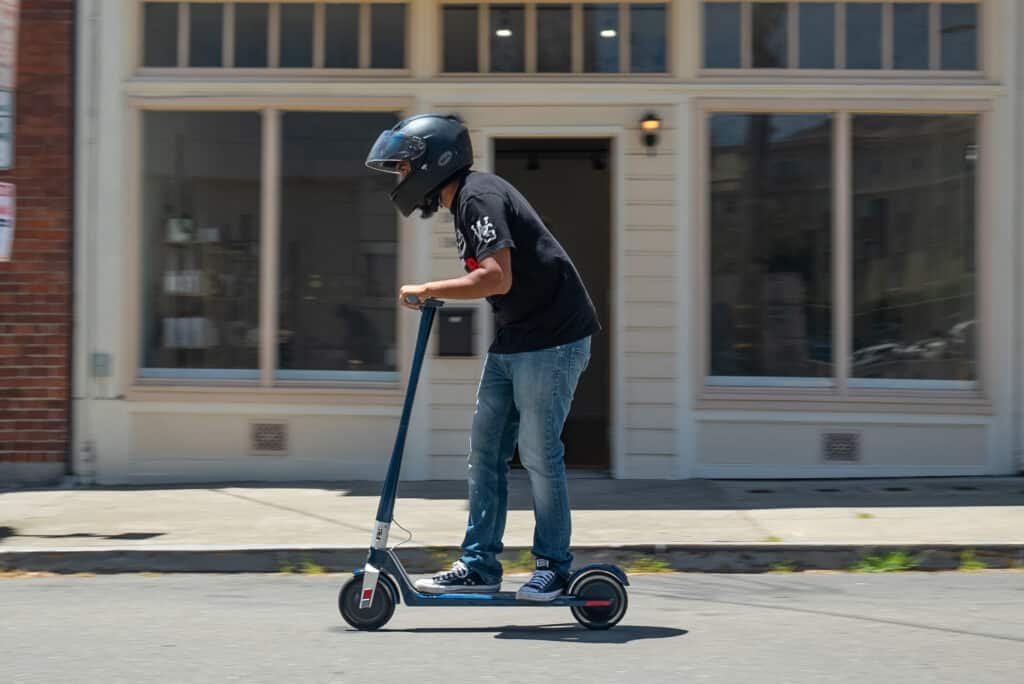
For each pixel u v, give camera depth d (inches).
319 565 260.2
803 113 352.2
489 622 202.7
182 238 355.9
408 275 352.5
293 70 353.4
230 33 354.9
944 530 278.4
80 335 350.6
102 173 350.0
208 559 259.9
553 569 192.5
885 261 353.7
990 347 349.7
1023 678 167.0
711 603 224.2
